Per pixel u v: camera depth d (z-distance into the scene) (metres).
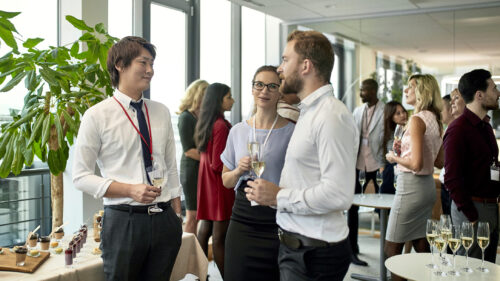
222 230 3.57
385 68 7.21
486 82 2.80
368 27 7.27
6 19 3.07
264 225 2.54
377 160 5.55
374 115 5.57
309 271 1.82
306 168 1.81
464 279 2.31
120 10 5.29
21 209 4.27
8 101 4.12
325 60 1.84
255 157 2.20
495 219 2.87
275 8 6.81
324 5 6.63
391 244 3.54
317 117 1.77
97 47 3.40
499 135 6.12
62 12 4.23
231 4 6.98
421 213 3.45
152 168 2.31
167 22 5.93
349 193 1.70
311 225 1.81
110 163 2.34
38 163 4.40
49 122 3.06
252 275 2.57
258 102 2.60
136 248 2.26
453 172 2.83
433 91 3.41
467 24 6.69
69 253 2.53
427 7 6.79
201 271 3.23
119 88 2.40
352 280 4.40
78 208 4.15
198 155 4.43
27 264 2.50
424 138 3.35
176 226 2.43
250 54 7.50
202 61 6.48
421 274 2.39
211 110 3.59
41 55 3.28
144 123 2.39
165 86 5.95
